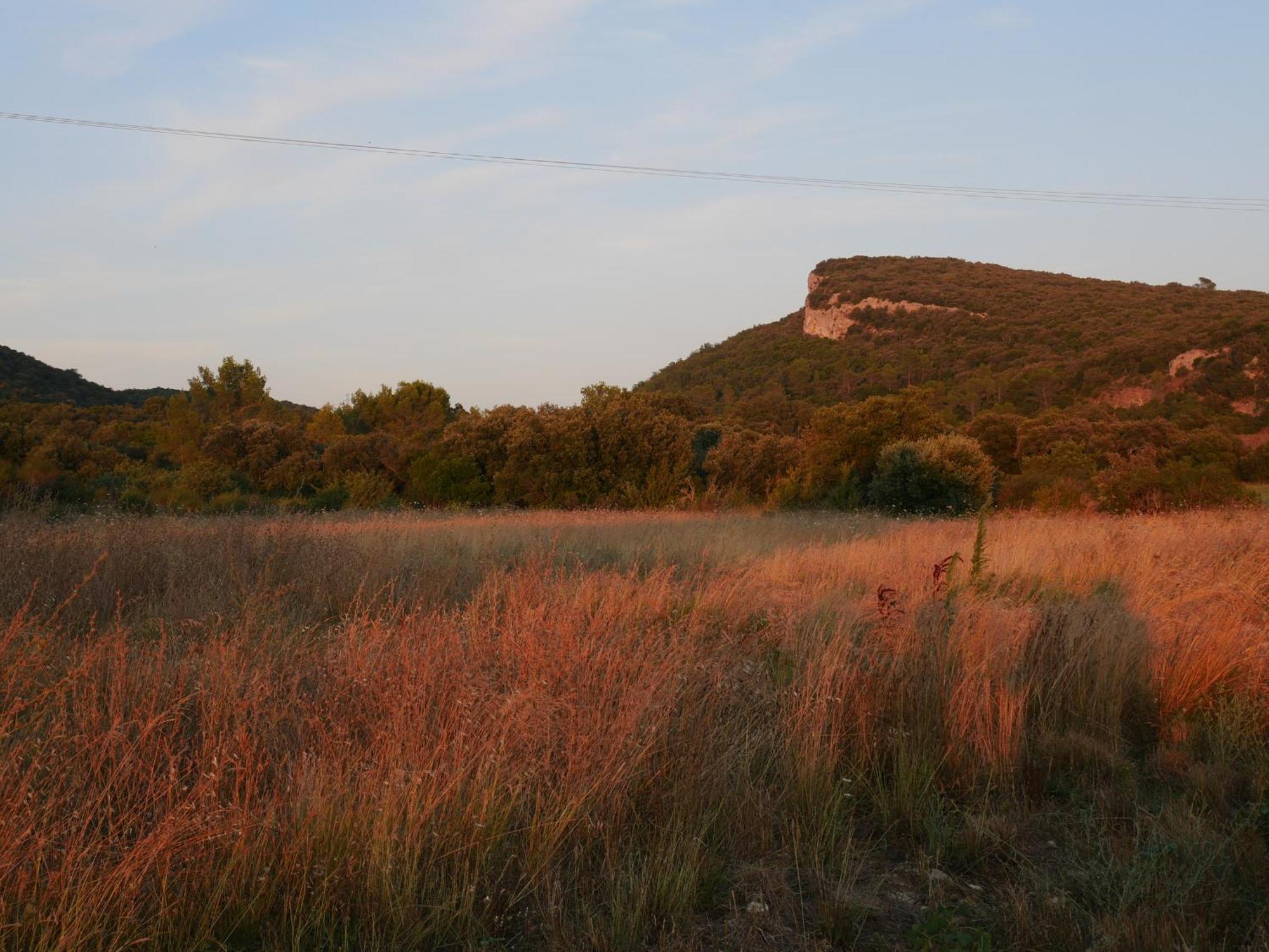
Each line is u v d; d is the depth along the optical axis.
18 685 3.63
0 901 2.45
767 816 3.58
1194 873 3.14
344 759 3.48
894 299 123.50
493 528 12.62
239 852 2.86
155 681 3.83
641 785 3.63
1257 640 5.47
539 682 3.97
